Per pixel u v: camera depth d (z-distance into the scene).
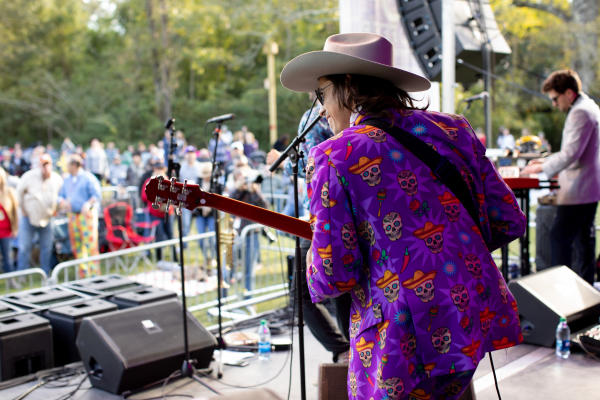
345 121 1.87
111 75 38.22
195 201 2.14
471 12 5.97
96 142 17.66
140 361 3.31
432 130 1.69
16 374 3.66
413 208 1.61
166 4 36.91
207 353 3.61
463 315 1.58
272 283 6.82
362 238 1.65
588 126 4.39
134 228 8.84
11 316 3.83
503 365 3.47
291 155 2.64
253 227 5.61
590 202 4.62
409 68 5.05
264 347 3.87
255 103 36.66
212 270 6.89
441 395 1.68
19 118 37.53
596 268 5.27
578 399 3.00
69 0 38.88
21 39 37.47
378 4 4.76
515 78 22.11
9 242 7.91
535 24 20.52
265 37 35.50
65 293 4.39
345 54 1.70
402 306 1.57
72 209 7.51
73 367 3.78
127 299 4.17
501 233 1.83
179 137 16.72
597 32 17.92
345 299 3.02
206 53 36.75
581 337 3.53
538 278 3.91
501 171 4.28
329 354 3.92
